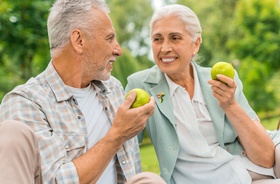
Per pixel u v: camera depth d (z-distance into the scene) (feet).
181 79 9.29
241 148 9.12
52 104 7.54
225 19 56.34
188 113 9.00
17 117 7.18
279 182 8.48
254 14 47.01
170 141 8.91
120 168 8.30
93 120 8.02
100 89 8.25
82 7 7.70
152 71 9.60
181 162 8.94
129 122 7.23
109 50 7.87
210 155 8.76
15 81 29.99
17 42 24.56
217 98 8.48
